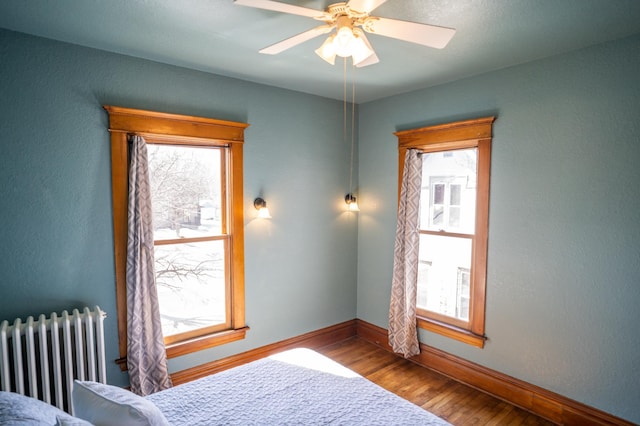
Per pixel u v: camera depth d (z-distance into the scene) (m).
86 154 2.55
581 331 2.56
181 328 3.08
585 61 2.47
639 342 2.31
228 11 2.00
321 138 3.88
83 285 2.58
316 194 3.88
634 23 2.10
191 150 3.07
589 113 2.46
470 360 3.21
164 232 2.97
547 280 2.71
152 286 2.75
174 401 1.87
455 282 3.35
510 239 2.91
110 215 2.66
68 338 2.30
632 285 2.33
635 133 2.28
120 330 2.71
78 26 2.19
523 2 1.86
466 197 3.24
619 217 2.36
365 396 1.93
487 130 2.99
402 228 3.58
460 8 1.93
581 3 1.86
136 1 1.88
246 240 3.37
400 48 2.50
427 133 3.43
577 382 2.59
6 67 2.26
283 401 1.88
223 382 2.07
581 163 2.51
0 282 2.30
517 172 2.84
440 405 2.91
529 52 2.56
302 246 3.80
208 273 3.21
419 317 3.59
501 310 2.98
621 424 2.39
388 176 3.89
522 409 2.85
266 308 3.55
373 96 3.86
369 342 4.16
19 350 2.15
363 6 1.48
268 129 3.46
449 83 3.28
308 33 1.70
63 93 2.45
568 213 2.59
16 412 1.33
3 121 2.26
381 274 4.03
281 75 3.15
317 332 3.98
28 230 2.37
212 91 3.10
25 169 2.35
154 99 2.81
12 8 1.96
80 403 1.52
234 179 3.25
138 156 2.67
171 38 2.37
